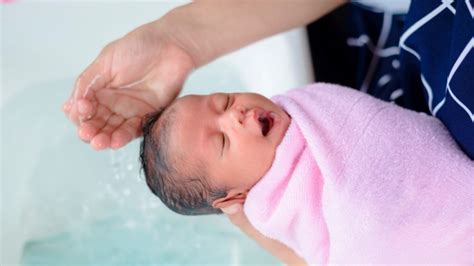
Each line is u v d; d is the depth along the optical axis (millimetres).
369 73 1219
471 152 873
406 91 1089
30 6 1358
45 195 1322
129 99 1006
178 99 990
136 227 1343
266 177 928
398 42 1170
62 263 1274
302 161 909
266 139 922
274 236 983
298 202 908
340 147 889
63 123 1381
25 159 1313
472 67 804
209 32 1064
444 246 856
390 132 891
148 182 1016
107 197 1356
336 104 938
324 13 1148
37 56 1378
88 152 1369
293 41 1231
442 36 922
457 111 865
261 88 1276
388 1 1171
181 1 1397
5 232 1188
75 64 1410
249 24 1085
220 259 1288
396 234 853
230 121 919
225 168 931
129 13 1397
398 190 854
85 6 1377
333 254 897
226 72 1389
